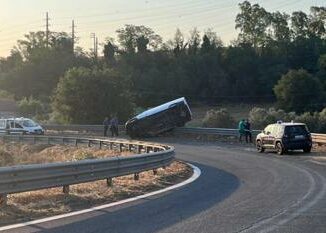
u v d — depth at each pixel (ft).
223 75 453.99
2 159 106.93
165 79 443.73
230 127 198.70
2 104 337.72
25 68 460.14
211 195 47.01
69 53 475.72
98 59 485.97
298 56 469.98
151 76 440.45
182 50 497.05
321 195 45.65
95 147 122.72
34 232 31.04
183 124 169.68
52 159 109.60
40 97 426.51
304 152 99.96
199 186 53.98
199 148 119.34
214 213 37.55
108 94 222.28
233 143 134.00
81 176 46.85
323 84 393.29
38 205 40.40
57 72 455.22
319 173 63.98
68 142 135.33
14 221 34.58
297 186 52.26
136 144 102.42
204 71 455.22
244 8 502.79
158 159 65.98
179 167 74.90
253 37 501.15
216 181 58.54
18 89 456.45
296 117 215.10
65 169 44.55
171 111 167.73
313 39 481.87
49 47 477.77
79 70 225.35
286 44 480.23
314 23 507.71
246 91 455.22
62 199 43.11
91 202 42.86
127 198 45.34
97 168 49.19
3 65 542.57
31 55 472.85
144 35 498.69
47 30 472.44
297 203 41.60
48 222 34.24
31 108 314.35
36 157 115.24
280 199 43.86
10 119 169.89
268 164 78.43
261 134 104.88
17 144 145.79
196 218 35.63
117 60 479.82
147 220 34.99
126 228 32.35
